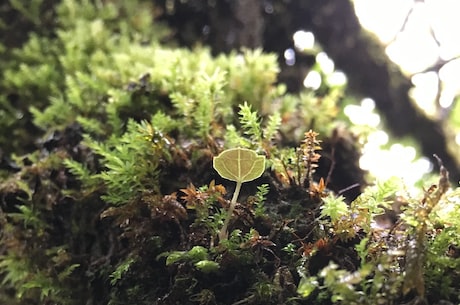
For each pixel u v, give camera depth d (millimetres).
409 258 214
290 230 244
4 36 412
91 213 277
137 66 337
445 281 220
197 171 268
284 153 267
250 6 469
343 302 210
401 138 505
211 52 455
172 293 235
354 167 319
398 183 240
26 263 277
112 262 261
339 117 410
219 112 298
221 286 236
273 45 482
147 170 259
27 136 353
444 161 493
